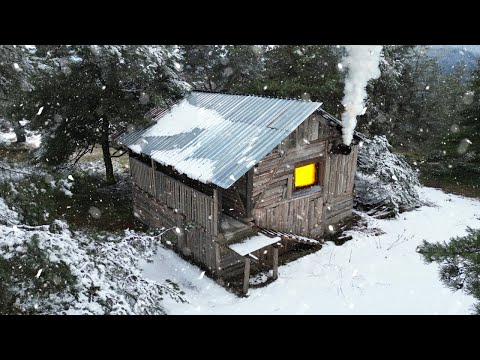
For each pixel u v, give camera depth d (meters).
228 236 13.20
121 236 11.87
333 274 14.19
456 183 24.78
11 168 10.98
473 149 23.25
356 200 20.19
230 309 12.23
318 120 14.84
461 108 26.50
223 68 29.86
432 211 20.06
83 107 18.45
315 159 15.34
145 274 14.18
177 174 14.87
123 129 18.38
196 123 15.85
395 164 20.33
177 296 11.27
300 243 16.03
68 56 17.33
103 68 17.05
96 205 19.67
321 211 16.41
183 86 18.95
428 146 27.81
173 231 15.80
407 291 13.20
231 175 12.02
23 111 17.61
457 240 8.58
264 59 28.41
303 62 24.17
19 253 8.19
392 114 28.59
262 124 13.81
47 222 9.77
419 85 29.83
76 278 8.69
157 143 15.75
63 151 19.23
